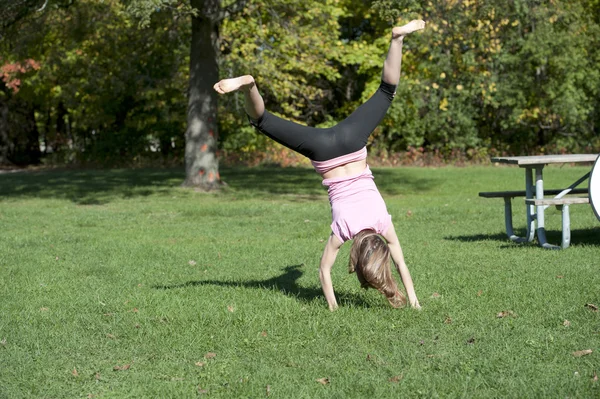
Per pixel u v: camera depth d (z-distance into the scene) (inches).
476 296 241.3
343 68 1314.0
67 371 174.9
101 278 297.1
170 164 1285.7
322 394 155.0
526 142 1230.3
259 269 313.7
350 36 1333.7
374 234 208.5
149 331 206.5
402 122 1210.6
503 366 168.7
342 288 264.1
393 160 1237.7
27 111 1440.7
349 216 211.3
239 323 212.8
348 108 1316.4
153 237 432.1
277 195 733.3
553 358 173.0
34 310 238.2
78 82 1146.7
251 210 579.2
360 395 154.1
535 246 354.3
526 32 1127.0
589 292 241.1
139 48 988.6
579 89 1138.0
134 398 157.2
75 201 681.6
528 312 216.2
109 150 1278.3
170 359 183.5
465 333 195.9
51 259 346.0
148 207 615.8
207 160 783.7
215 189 776.3
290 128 208.5
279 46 869.2
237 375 169.0
